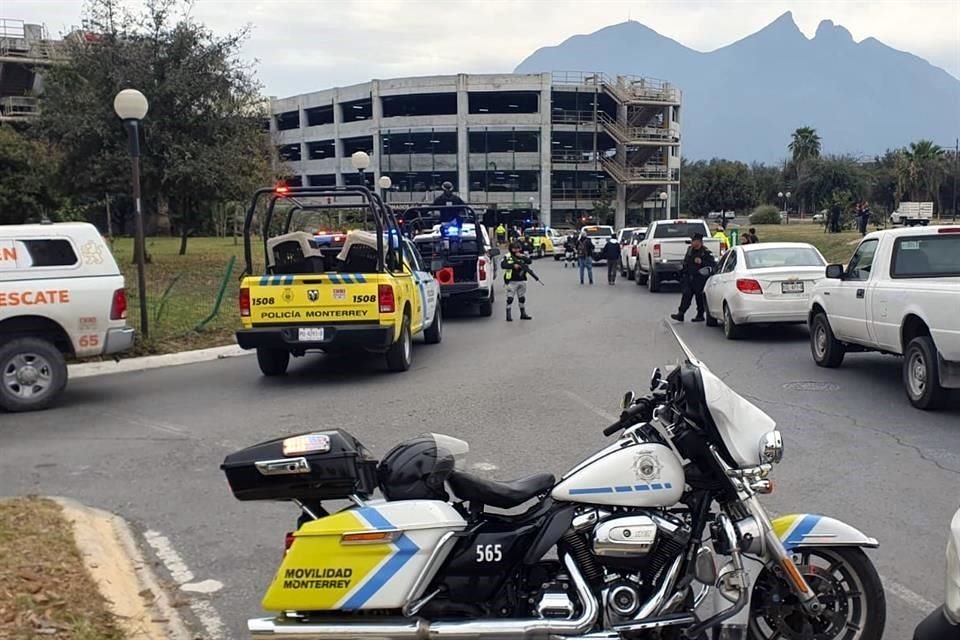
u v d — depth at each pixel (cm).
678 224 2716
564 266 4266
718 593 390
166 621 470
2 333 1044
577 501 389
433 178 8006
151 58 2656
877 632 407
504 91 7806
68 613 446
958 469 725
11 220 2978
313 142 8956
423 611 388
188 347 1477
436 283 1577
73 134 2580
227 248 3988
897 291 993
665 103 8050
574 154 7956
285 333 1146
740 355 1371
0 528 557
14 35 6419
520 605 394
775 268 1516
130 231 5744
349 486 395
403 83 8031
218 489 710
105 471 765
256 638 380
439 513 387
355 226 1997
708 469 404
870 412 944
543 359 1340
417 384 1155
